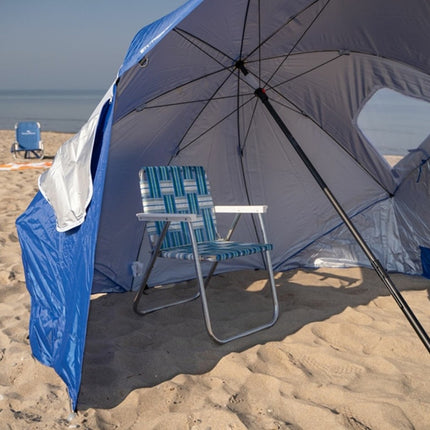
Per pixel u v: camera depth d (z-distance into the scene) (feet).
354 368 7.70
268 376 7.42
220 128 11.77
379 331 8.89
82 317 6.94
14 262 13.12
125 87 9.14
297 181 12.78
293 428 6.23
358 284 11.64
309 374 7.61
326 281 11.93
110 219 10.88
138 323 9.73
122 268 11.46
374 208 13.00
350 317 9.58
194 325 9.55
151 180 10.12
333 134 12.36
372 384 7.21
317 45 10.60
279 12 9.49
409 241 12.52
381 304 10.32
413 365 7.73
